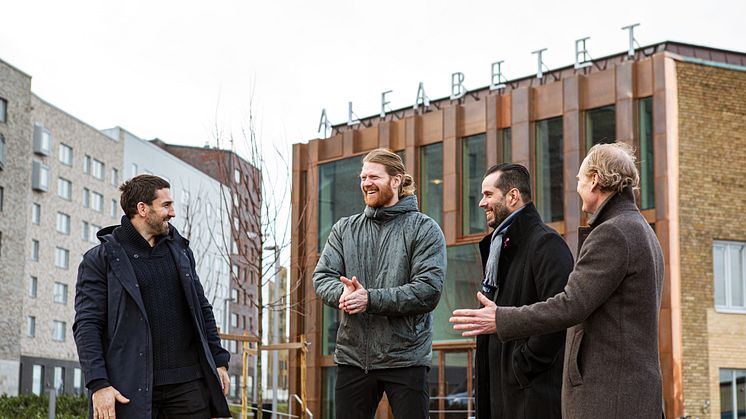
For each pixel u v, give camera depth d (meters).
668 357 23.33
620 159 4.71
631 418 4.42
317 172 32.72
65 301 76.31
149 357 6.08
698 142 24.47
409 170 30.05
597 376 4.51
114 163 83.38
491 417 5.82
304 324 31.84
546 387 5.58
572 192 25.64
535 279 5.70
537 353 5.46
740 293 24.48
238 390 47.94
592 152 4.78
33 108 72.00
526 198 6.04
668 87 24.41
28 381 70.75
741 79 25.11
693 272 23.91
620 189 4.69
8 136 62.44
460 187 28.73
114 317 6.12
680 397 23.12
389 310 5.91
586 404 4.50
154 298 6.26
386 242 6.24
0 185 61.75
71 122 77.31
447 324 27.52
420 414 6.04
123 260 6.21
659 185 24.17
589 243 4.58
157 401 6.23
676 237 23.86
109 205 82.56
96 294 6.16
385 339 6.02
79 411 20.97
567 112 26.14
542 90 27.02
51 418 18.05
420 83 32.75
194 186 83.19
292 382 31.61
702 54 28.33
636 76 25.06
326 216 32.22
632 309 4.52
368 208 6.34
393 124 30.97
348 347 6.14
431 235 6.19
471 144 28.75
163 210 6.34
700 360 23.59
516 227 5.91
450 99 32.19
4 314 62.09
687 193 24.16
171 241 6.46
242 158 20.77
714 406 23.45
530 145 26.95
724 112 24.83
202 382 6.34
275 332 35.44
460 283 27.81
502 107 28.12
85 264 6.23
